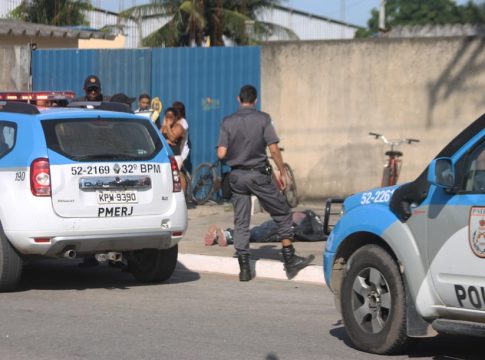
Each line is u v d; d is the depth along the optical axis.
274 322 8.41
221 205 17.50
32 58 19.30
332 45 16.66
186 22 36.53
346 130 16.67
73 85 18.95
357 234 7.25
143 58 18.25
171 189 10.04
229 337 7.77
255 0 39.59
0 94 12.84
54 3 34.56
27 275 11.23
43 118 9.62
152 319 8.52
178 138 16.81
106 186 9.59
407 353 7.21
